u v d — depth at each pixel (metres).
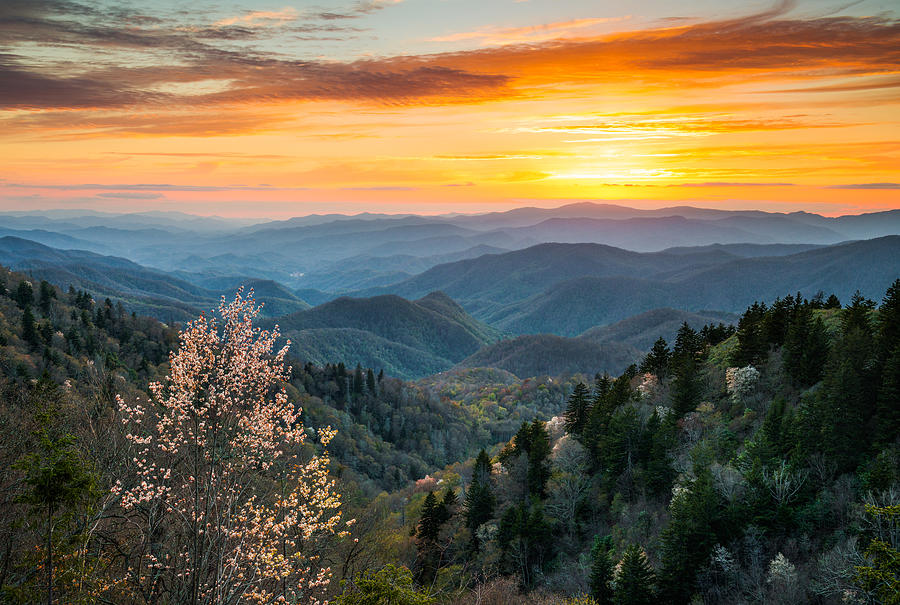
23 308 123.19
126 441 18.30
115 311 152.50
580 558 50.38
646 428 60.38
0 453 22.02
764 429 49.50
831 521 39.88
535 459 64.69
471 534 56.97
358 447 122.06
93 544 17.41
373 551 29.20
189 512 15.33
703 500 41.94
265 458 17.00
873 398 47.12
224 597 14.60
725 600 37.84
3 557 15.91
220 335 16.14
